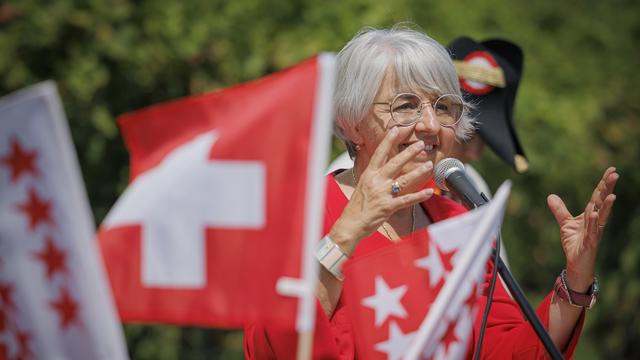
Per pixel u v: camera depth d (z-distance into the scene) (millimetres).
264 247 7008
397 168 8656
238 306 7043
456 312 7383
